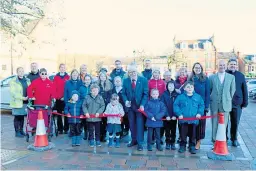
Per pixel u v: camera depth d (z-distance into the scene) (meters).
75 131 6.14
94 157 5.29
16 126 6.86
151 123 5.79
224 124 5.42
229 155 5.20
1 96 10.54
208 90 5.83
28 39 17.98
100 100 6.10
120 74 7.39
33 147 5.73
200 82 5.84
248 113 11.97
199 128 5.78
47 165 4.80
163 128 6.36
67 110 6.21
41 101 6.60
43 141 5.82
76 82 6.49
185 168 4.70
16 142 6.35
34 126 6.25
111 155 5.43
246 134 7.50
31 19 16.86
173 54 49.56
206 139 6.83
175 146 6.17
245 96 6.11
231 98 5.88
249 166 4.82
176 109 5.66
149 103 5.85
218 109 5.96
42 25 18.58
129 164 4.89
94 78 7.66
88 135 6.51
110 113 6.02
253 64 58.81
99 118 6.11
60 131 7.35
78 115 6.16
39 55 37.66
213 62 54.19
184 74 6.30
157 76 6.58
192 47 54.66
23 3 15.67
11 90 6.75
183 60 49.72
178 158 5.26
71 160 5.08
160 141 6.20
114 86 6.59
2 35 16.58
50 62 40.16
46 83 6.70
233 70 6.17
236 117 6.11
